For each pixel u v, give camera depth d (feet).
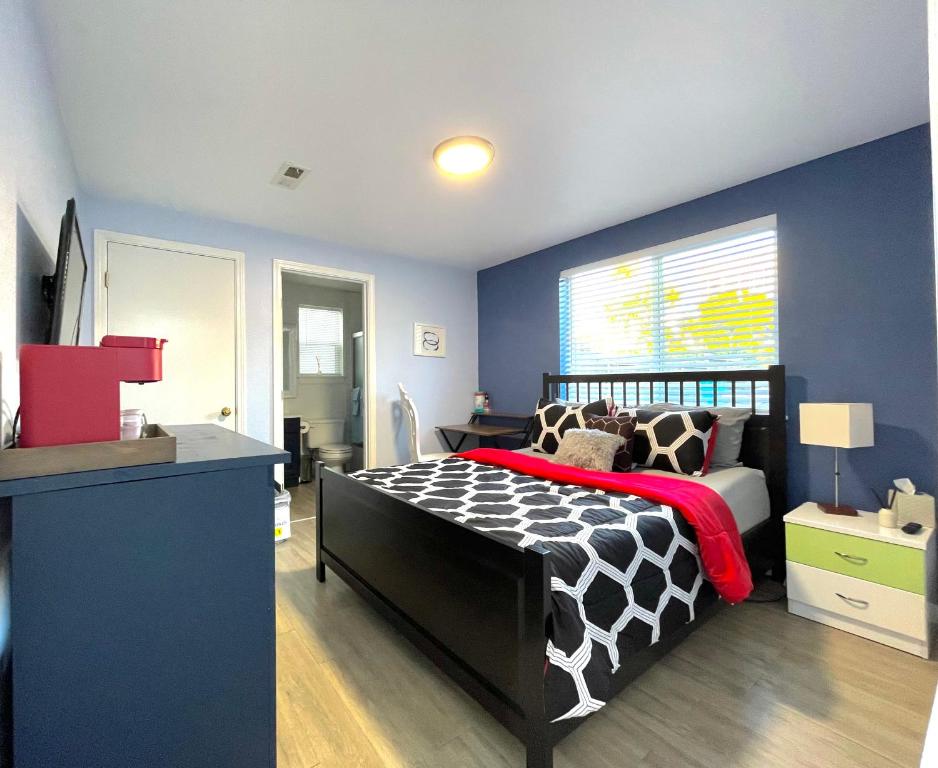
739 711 5.02
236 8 4.78
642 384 10.99
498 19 4.97
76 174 8.34
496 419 15.19
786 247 8.55
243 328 11.17
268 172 8.52
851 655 6.08
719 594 6.04
